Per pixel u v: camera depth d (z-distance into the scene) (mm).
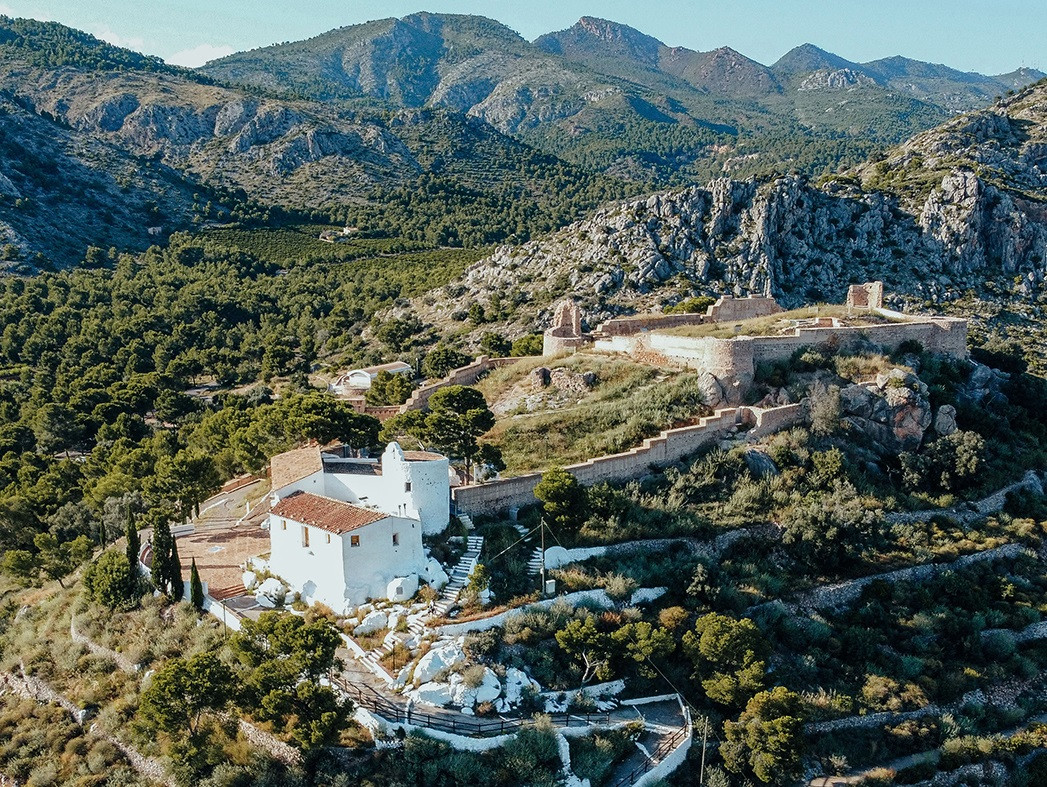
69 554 66938
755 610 57781
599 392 81812
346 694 46031
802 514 63312
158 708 42844
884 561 64000
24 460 102812
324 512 54531
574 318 101875
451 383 96188
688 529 62531
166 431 111688
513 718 46125
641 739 47500
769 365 76625
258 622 46250
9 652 57719
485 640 49281
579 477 65500
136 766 46438
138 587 56656
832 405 71812
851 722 52406
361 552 52594
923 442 74250
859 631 57750
